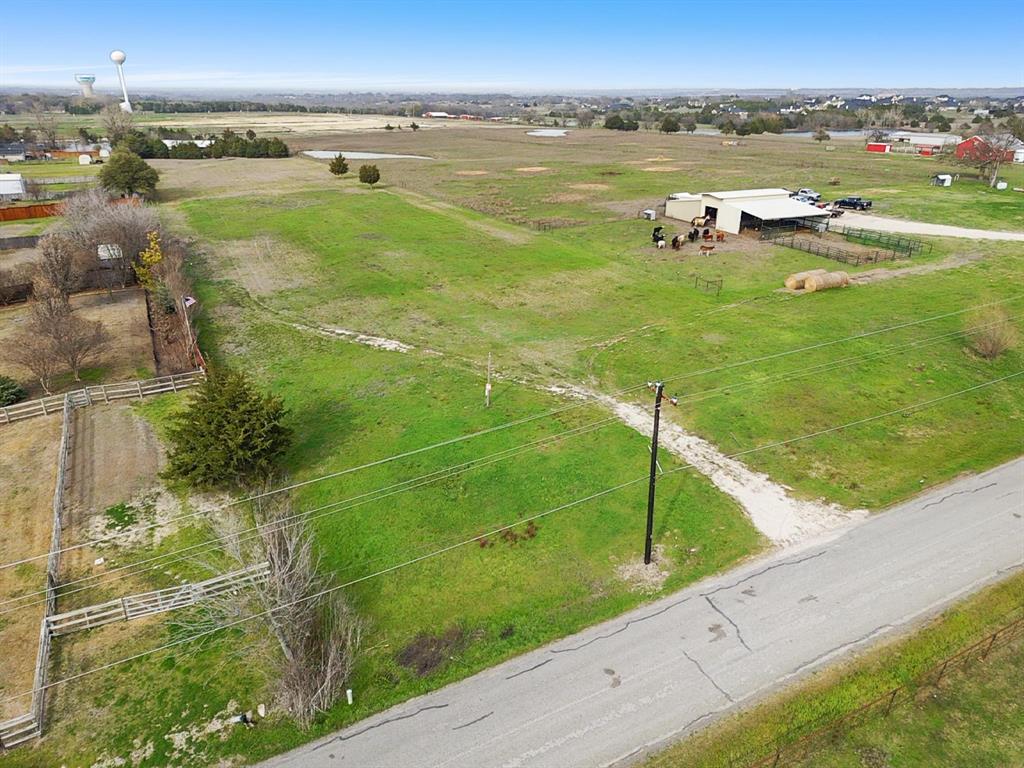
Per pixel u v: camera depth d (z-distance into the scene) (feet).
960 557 64.13
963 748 46.52
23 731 47.44
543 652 54.65
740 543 66.80
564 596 60.70
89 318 127.95
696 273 150.41
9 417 90.79
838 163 335.88
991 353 105.50
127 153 239.50
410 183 277.03
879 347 109.91
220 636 56.85
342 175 292.40
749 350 109.19
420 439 85.51
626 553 65.87
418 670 53.16
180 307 120.57
